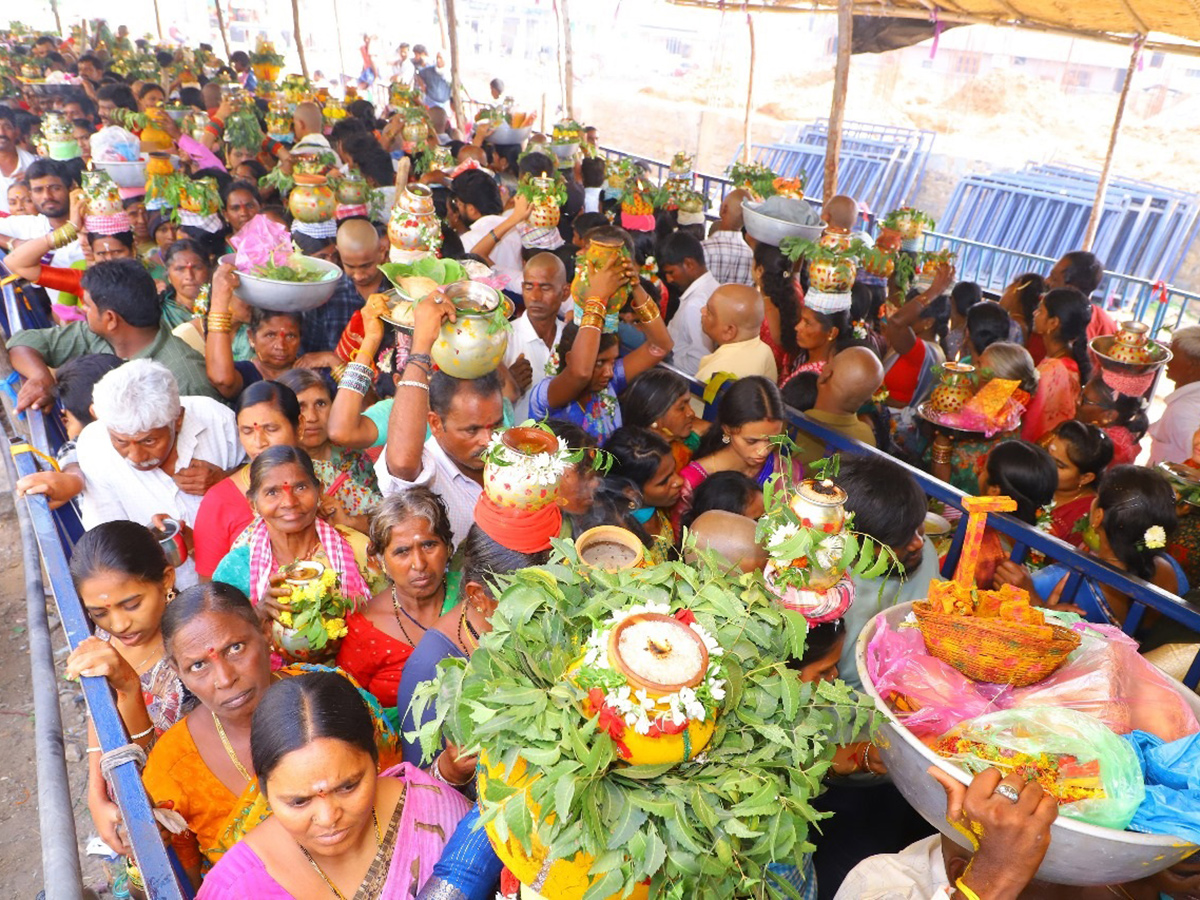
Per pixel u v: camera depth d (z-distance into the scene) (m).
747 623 1.49
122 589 2.48
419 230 3.42
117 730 2.05
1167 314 12.42
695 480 3.52
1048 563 3.70
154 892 1.71
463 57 29.52
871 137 18.02
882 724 1.59
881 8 10.72
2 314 5.44
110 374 3.02
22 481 3.02
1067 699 1.63
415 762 2.27
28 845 4.18
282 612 2.54
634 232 6.92
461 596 2.29
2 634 5.44
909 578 2.74
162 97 11.93
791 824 1.32
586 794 1.23
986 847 1.42
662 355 4.32
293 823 1.73
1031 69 20.02
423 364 2.81
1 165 8.27
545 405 3.79
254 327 4.12
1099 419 5.64
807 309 4.68
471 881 1.66
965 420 4.28
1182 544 3.67
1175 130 18.16
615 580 1.56
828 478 2.03
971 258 13.98
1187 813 1.39
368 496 3.55
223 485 3.14
